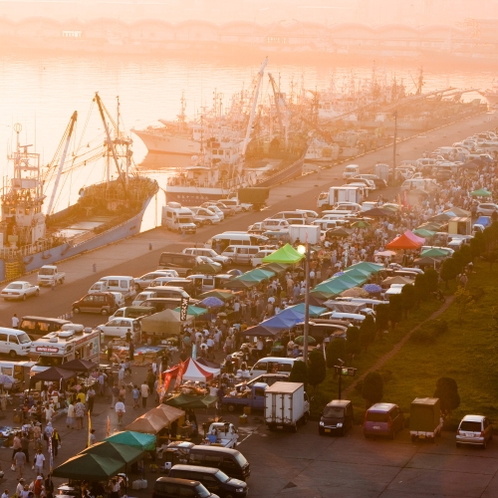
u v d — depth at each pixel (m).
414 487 105.19
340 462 112.19
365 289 177.12
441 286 191.12
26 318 157.62
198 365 133.25
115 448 103.38
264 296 181.25
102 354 151.88
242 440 119.06
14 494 101.75
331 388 135.25
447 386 123.88
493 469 109.75
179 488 98.19
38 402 126.06
